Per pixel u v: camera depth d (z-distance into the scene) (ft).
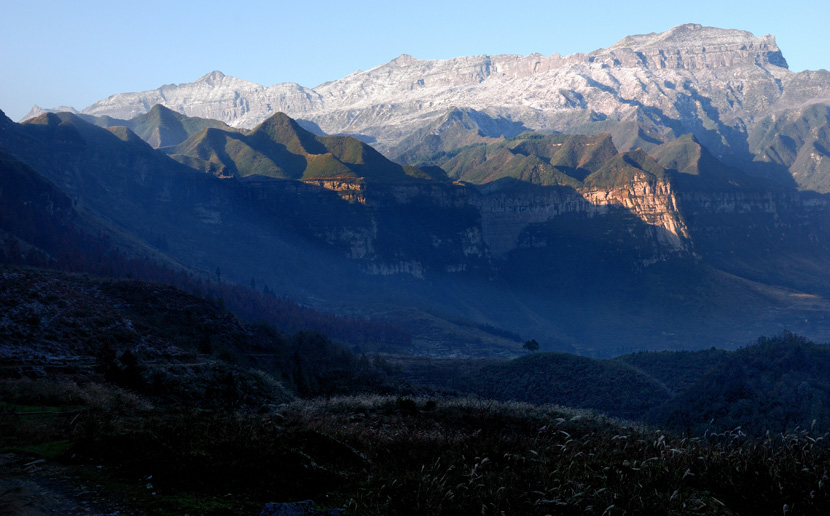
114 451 58.65
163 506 47.62
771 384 336.90
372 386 329.11
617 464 59.36
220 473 53.93
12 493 47.62
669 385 517.14
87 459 57.98
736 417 318.86
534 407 139.23
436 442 70.90
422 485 53.01
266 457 56.70
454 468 59.72
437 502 50.60
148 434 61.26
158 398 161.48
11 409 90.07
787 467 55.01
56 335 237.04
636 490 51.80
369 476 57.98
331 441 63.21
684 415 355.15
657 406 447.01
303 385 315.78
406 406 130.31
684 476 53.06
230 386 189.67
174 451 57.77
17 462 56.59
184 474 53.78
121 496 49.37
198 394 175.73
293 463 55.88
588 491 51.52
